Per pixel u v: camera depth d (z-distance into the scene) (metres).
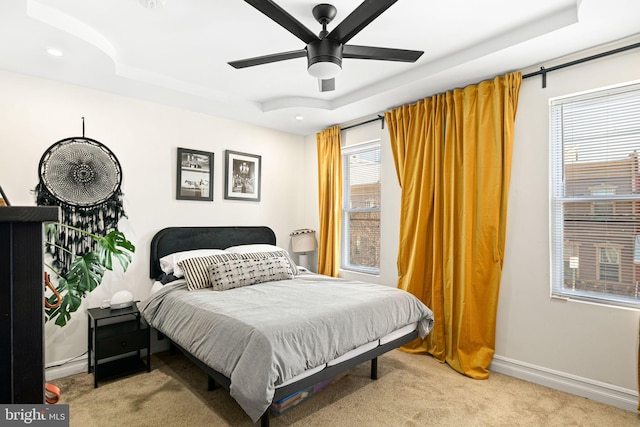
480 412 2.24
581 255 2.52
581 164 2.52
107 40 2.47
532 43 2.32
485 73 2.79
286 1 2.04
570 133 2.57
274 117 3.98
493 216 2.80
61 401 2.39
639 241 2.28
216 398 2.43
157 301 2.81
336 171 4.20
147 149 3.39
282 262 3.46
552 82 2.59
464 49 2.61
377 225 3.95
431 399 2.41
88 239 2.99
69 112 2.94
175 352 3.31
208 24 2.28
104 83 2.96
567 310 2.50
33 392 0.53
